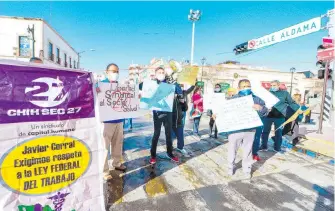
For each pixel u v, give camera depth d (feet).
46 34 79.20
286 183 11.85
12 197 6.30
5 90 6.10
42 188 6.77
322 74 26.76
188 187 11.14
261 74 78.84
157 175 12.46
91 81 7.76
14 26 72.95
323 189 11.23
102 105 11.30
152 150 14.16
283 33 35.86
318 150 17.89
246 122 11.83
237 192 10.74
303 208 9.45
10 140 6.19
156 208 9.18
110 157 13.60
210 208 9.30
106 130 11.41
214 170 13.46
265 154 17.21
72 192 7.34
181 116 16.25
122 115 12.20
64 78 7.11
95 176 7.82
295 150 18.45
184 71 17.37
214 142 20.30
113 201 9.59
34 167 6.61
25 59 74.38
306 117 38.52
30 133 6.50
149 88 13.14
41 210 6.77
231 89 15.12
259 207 9.47
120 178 11.93
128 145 18.58
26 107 6.42
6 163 6.16
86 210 7.63
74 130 7.34
